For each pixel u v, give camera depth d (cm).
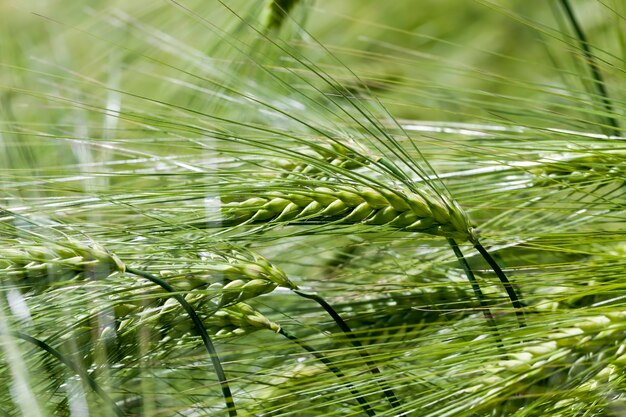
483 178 74
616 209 72
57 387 66
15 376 63
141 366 67
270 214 68
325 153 71
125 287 66
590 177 72
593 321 67
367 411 67
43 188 69
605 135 73
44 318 66
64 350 65
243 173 69
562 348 67
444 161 75
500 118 76
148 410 66
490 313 69
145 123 69
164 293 65
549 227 75
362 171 72
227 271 66
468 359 67
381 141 70
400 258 76
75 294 66
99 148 75
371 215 68
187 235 68
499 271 69
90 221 68
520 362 67
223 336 68
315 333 75
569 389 67
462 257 70
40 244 65
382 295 75
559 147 73
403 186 69
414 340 68
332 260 78
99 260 64
